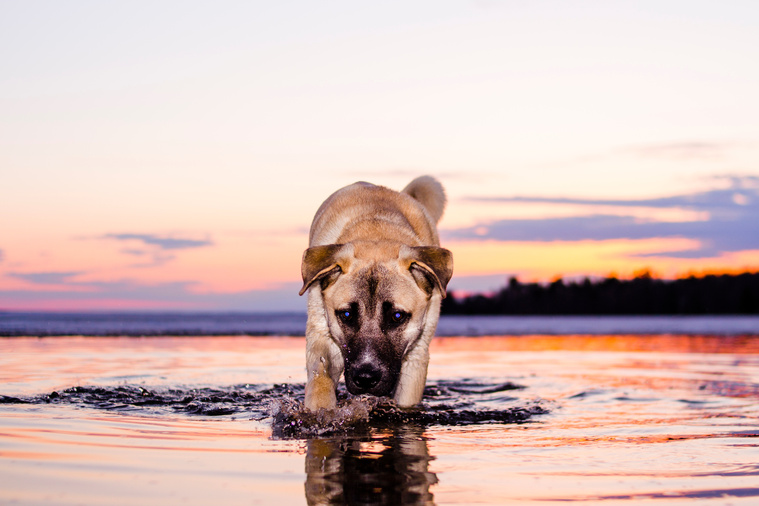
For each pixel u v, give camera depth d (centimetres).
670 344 1167
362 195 602
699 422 444
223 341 1114
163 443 334
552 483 276
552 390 611
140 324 1458
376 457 320
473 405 518
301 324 1602
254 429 393
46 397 472
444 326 1745
